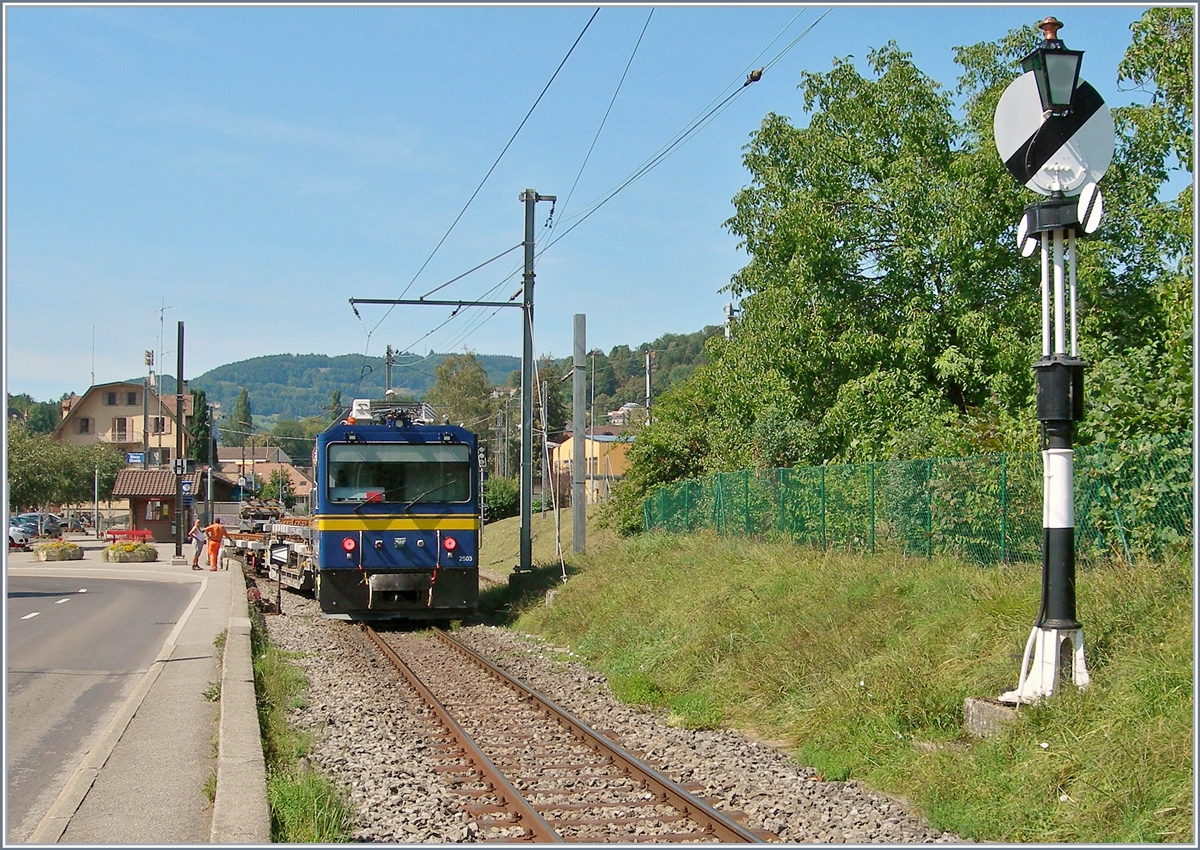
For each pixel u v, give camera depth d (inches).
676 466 1119.0
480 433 3117.6
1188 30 514.6
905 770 311.7
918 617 416.2
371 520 721.6
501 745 380.2
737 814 288.5
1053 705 305.3
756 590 531.8
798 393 773.3
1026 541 444.1
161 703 426.0
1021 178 341.1
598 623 629.3
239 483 2751.0
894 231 754.8
